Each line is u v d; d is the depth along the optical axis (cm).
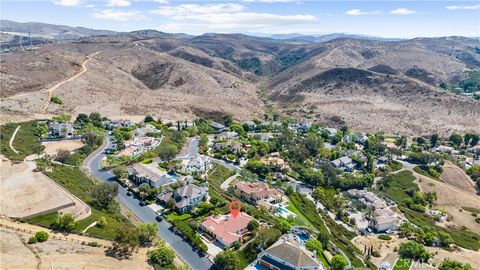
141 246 9981
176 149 17938
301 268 9250
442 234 13212
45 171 13362
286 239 10731
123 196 13700
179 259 9812
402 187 18862
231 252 9619
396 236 13638
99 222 10331
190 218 12231
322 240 11269
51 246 8675
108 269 8125
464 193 18762
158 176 14488
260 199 14438
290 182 17750
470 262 11831
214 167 17550
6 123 19250
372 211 14962
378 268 10888
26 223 9825
